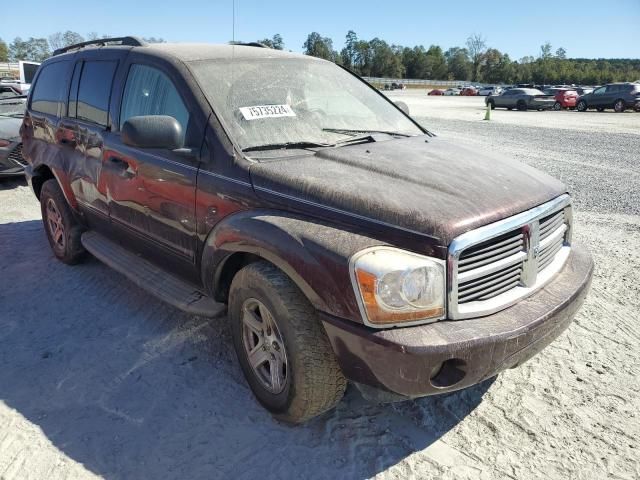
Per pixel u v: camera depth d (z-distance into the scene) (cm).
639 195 793
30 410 304
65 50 524
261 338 288
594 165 1048
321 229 251
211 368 341
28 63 2102
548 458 266
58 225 512
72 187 457
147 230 371
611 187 848
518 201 264
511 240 254
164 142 305
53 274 494
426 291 229
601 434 283
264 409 301
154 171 346
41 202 529
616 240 588
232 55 370
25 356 359
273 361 281
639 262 521
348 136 343
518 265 261
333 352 247
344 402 308
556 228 296
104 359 354
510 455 268
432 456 267
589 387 322
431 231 233
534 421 293
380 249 235
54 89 504
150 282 372
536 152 1215
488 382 327
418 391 230
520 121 2162
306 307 258
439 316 234
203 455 268
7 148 822
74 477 255
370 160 296
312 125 343
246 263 304
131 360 352
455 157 315
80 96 452
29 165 552
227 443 277
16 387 325
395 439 279
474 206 250
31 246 572
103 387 324
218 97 327
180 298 343
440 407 304
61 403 310
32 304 433
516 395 315
